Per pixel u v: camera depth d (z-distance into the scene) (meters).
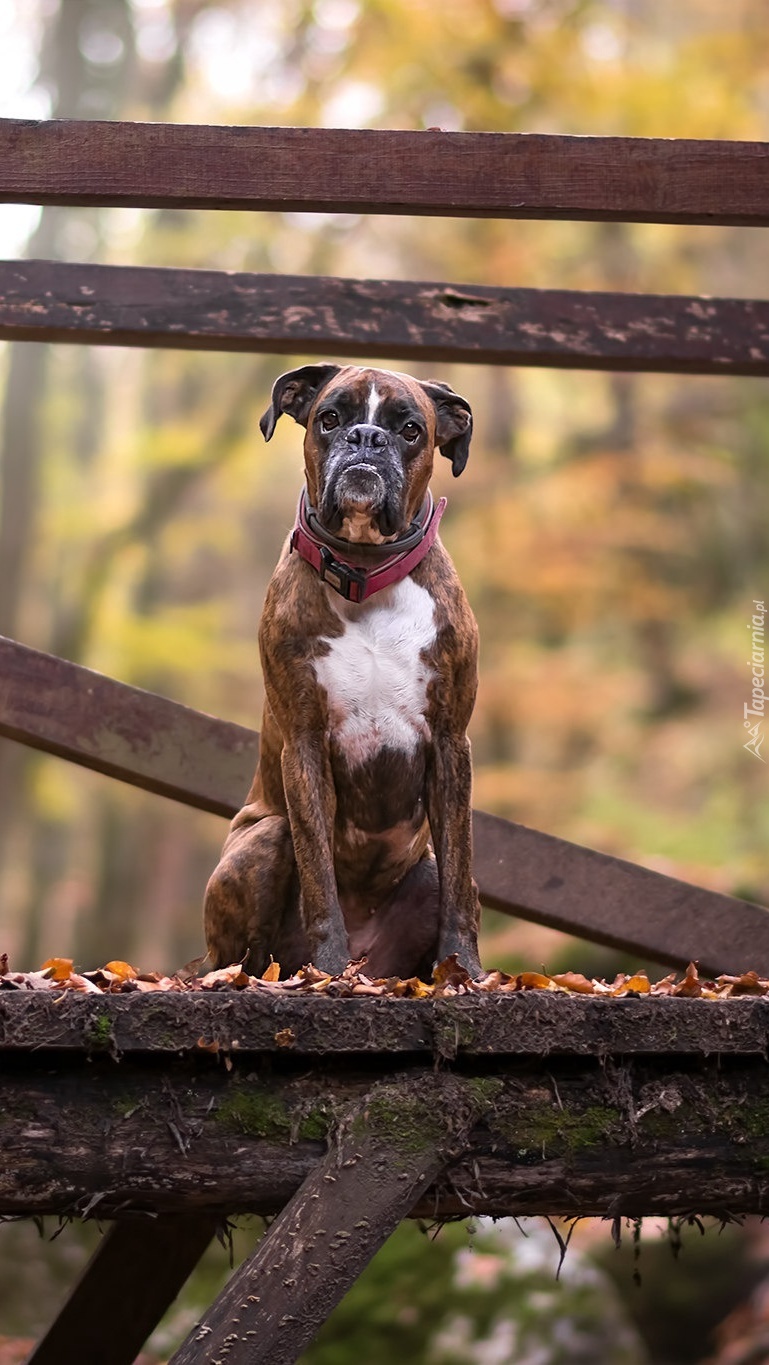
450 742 5.25
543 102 19.03
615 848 18.66
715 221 5.82
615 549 21.17
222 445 23.62
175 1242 5.34
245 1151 3.85
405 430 5.18
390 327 6.67
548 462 21.92
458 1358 9.23
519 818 20.08
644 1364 9.34
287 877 5.40
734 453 21.72
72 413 29.47
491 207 5.71
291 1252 3.73
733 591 22.33
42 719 6.48
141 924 31.12
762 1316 10.95
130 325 6.56
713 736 20.70
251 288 6.64
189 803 6.61
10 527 24.88
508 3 18.52
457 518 21.75
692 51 19.31
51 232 24.98
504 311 6.71
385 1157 3.83
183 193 5.64
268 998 3.83
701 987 4.46
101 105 25.64
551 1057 4.02
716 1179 4.04
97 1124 3.81
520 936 14.43
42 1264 9.99
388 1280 9.62
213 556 32.88
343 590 5.10
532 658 21.88
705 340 6.72
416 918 5.54
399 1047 3.87
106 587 24.72
